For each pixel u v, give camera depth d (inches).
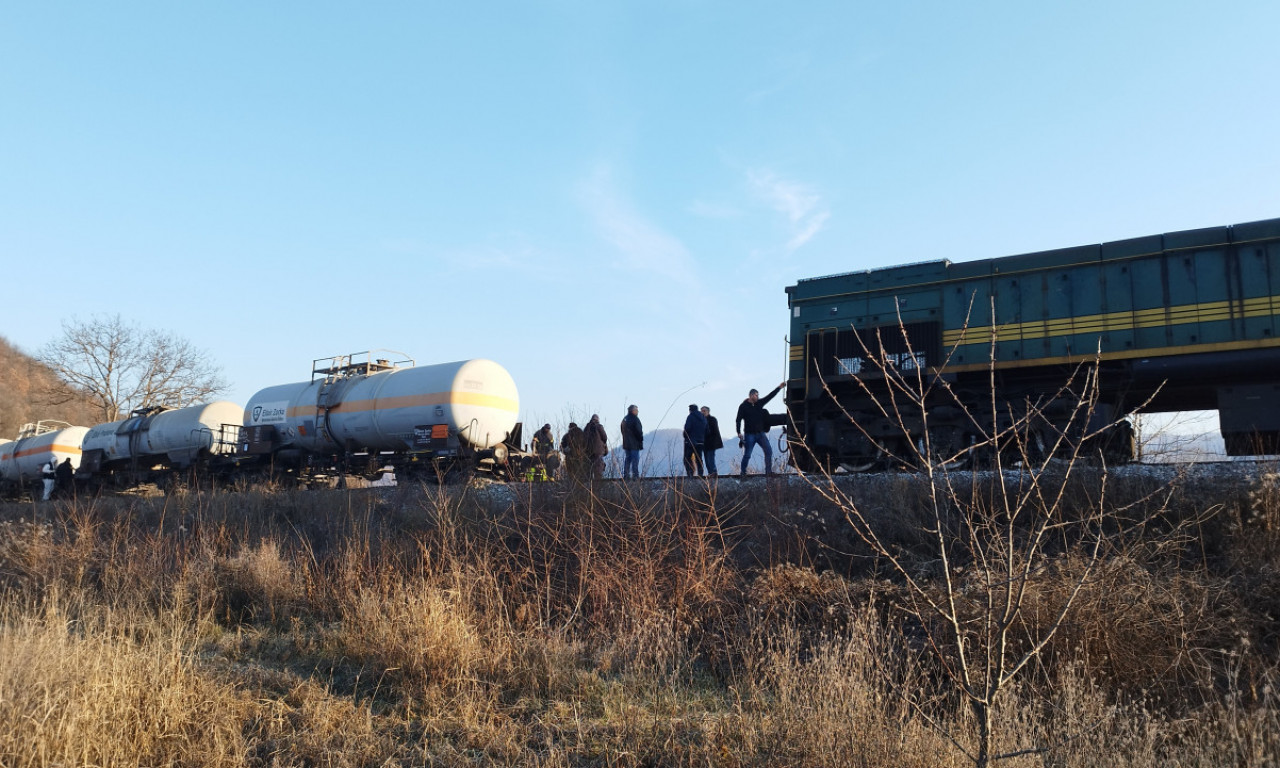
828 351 682.8
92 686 270.8
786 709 263.0
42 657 275.0
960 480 466.9
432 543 505.4
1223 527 380.5
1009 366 603.5
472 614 393.1
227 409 1188.5
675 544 446.0
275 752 269.4
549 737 283.0
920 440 625.0
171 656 336.8
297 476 1002.1
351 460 966.4
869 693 258.2
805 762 236.5
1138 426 408.5
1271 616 322.0
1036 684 283.0
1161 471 437.7
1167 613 308.0
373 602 419.5
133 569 514.0
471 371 901.2
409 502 629.9
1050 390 596.4
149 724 278.1
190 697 306.8
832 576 410.0
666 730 283.1
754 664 331.3
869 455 647.8
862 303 684.7
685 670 349.7
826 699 253.1
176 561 531.2
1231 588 337.1
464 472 832.3
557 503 509.4
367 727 295.0
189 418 1170.0
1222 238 555.5
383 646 373.4
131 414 1298.0
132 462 1219.9
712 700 315.6
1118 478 430.6
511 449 931.3
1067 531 407.2
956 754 220.2
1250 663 273.6
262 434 1013.8
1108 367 580.7
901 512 456.1
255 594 495.2
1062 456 554.6
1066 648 286.8
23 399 3166.8
